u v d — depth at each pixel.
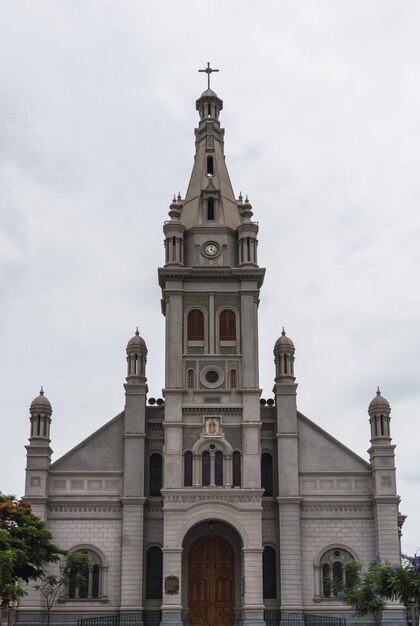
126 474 66.81
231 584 66.00
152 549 66.44
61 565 64.88
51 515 66.44
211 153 77.19
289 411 68.88
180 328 69.50
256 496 65.00
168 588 62.72
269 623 64.31
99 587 65.00
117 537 66.06
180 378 68.19
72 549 65.69
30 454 66.75
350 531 66.94
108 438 68.69
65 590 64.62
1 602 50.56
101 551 65.75
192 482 65.56
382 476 67.06
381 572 50.69
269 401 70.62
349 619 64.25
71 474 67.44
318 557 66.19
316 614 64.62
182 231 72.19
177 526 64.12
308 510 67.25
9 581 47.06
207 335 69.62
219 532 66.88
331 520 67.12
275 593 65.56
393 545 65.50
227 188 76.12
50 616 63.72
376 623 59.22
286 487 66.81
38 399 68.19
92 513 66.62
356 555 66.31
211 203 73.88
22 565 51.75
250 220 72.50
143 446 67.56
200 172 76.44
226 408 67.38
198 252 71.69
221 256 71.75
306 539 66.62
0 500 54.50
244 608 62.59
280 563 65.12
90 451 68.25
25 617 63.28
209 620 65.25
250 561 63.50
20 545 51.06
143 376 69.62
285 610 63.72
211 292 70.69
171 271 70.38
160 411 69.81
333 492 67.75
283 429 68.38
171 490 64.69
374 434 68.19
